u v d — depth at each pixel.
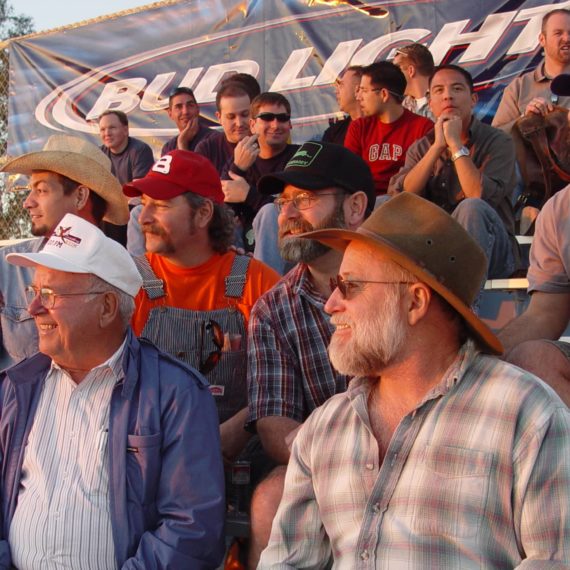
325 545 2.39
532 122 4.91
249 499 3.32
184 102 6.71
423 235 2.21
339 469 2.26
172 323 3.64
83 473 2.81
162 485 2.78
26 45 7.84
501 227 4.29
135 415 2.83
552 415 2.04
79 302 2.86
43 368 3.01
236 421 3.35
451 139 4.73
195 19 7.21
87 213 4.27
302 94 6.74
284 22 6.84
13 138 7.84
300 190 3.44
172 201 3.66
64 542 2.74
